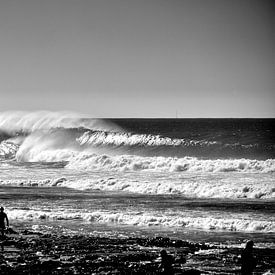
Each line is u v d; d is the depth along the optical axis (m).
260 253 38.03
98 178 81.00
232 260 35.81
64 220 52.53
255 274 32.72
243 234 45.56
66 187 78.06
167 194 69.56
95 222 51.25
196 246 40.06
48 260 35.38
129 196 68.00
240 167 86.12
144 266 33.59
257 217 52.28
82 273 32.00
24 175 88.50
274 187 66.50
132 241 41.72
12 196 68.94
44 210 57.28
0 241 41.41
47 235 44.03
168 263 31.67
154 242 41.16
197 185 70.19
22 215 54.09
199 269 33.56
